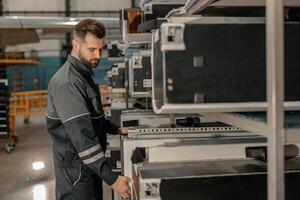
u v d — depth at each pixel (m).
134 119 2.48
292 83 1.08
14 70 12.02
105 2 11.98
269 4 0.90
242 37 1.06
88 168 1.87
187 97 1.04
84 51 1.80
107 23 5.98
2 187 4.19
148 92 2.78
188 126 2.04
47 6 11.87
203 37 1.04
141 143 1.59
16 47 12.48
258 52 1.07
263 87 1.07
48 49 12.91
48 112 1.84
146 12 2.22
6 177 4.59
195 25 1.04
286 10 1.21
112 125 2.14
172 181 1.20
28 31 5.77
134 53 3.25
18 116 10.90
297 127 0.94
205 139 1.60
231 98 1.06
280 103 0.91
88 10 11.97
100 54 1.83
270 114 0.92
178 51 1.03
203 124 2.07
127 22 2.29
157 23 1.81
